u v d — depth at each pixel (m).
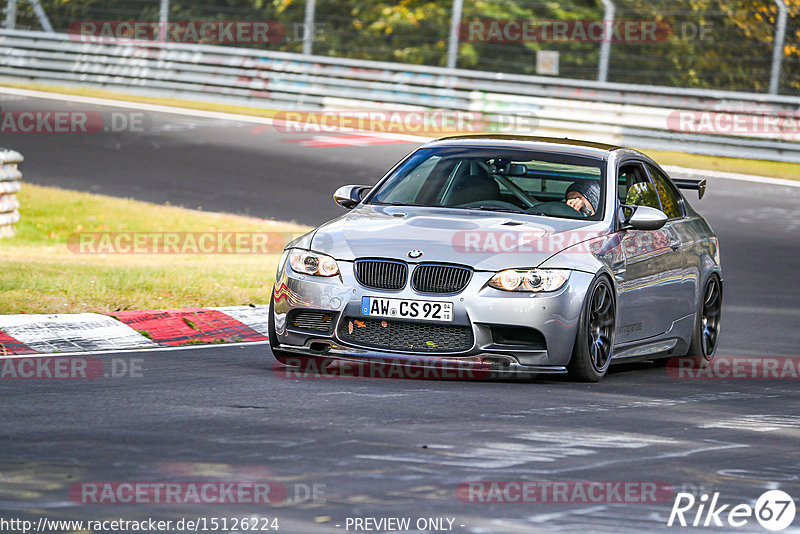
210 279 38.56
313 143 74.69
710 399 24.75
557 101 78.44
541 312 24.64
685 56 105.62
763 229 57.28
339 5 114.44
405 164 29.38
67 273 38.19
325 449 18.22
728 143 76.50
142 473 16.47
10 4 96.69
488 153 29.00
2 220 49.44
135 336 30.09
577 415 21.95
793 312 40.41
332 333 25.17
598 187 27.83
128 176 63.78
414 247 25.12
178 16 113.31
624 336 27.22
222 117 82.31
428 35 111.75
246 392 23.11
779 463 18.72
